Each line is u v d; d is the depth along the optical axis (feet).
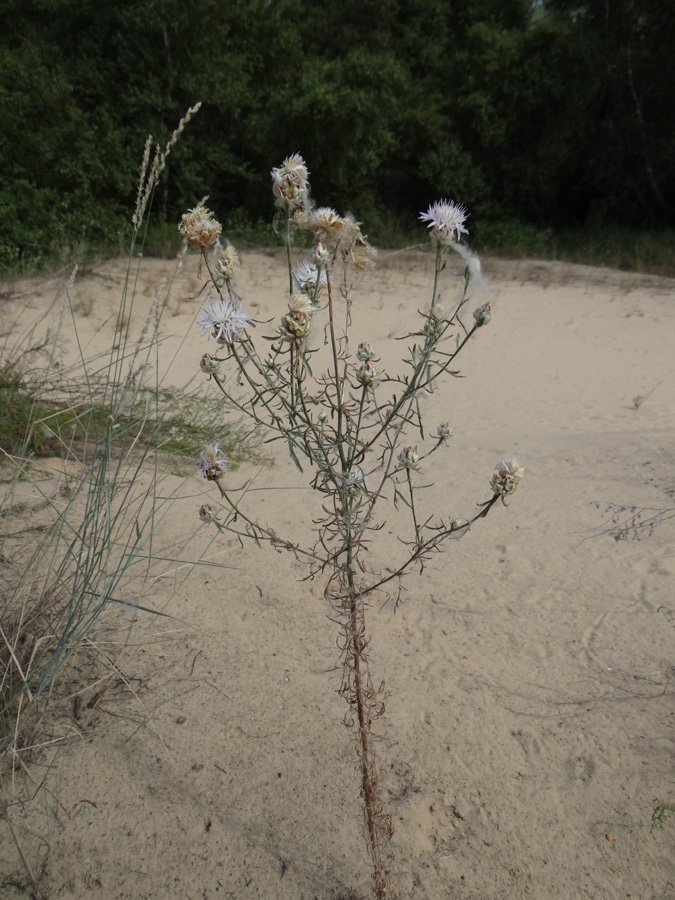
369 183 55.62
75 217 41.65
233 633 9.48
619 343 31.58
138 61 46.73
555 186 59.82
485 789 7.47
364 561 11.35
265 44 51.65
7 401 13.48
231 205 52.90
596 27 59.00
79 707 8.23
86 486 12.12
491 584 10.78
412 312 35.22
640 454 16.49
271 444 17.28
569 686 8.70
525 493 14.12
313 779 7.55
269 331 31.27
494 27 58.34
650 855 6.80
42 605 8.84
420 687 8.71
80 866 6.74
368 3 58.34
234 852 6.91
